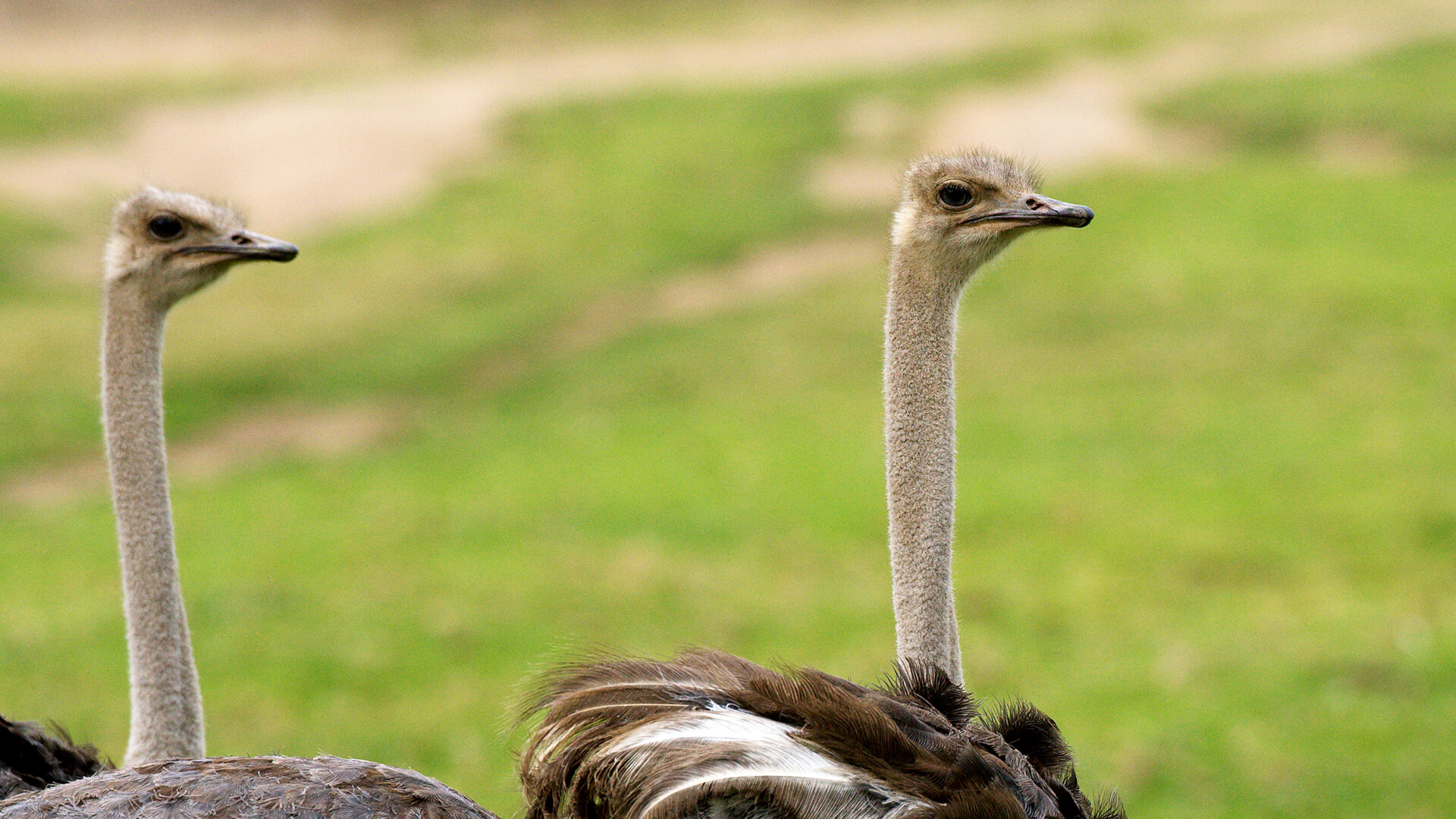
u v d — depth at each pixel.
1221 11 43.81
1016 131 34.97
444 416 23.41
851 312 26.58
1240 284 25.73
